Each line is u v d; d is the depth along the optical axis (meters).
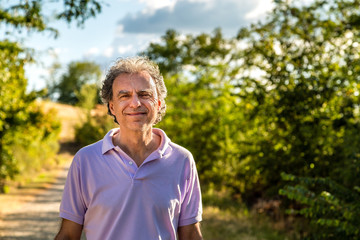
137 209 1.87
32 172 19.80
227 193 12.83
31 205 12.88
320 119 9.31
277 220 9.30
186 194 2.05
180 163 2.00
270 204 10.49
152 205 1.89
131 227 1.87
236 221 9.12
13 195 14.88
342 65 9.44
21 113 14.77
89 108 27.02
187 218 2.05
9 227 9.59
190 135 14.52
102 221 1.88
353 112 9.12
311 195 6.18
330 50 9.70
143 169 1.91
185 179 2.02
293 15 10.09
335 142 9.08
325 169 9.16
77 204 1.95
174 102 15.22
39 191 16.22
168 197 1.92
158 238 1.90
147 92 1.92
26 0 8.59
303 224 8.66
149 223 1.88
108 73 1.99
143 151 1.98
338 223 5.70
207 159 13.97
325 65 9.74
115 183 1.88
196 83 15.59
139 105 1.88
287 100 9.51
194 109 15.14
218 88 14.98
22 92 14.79
